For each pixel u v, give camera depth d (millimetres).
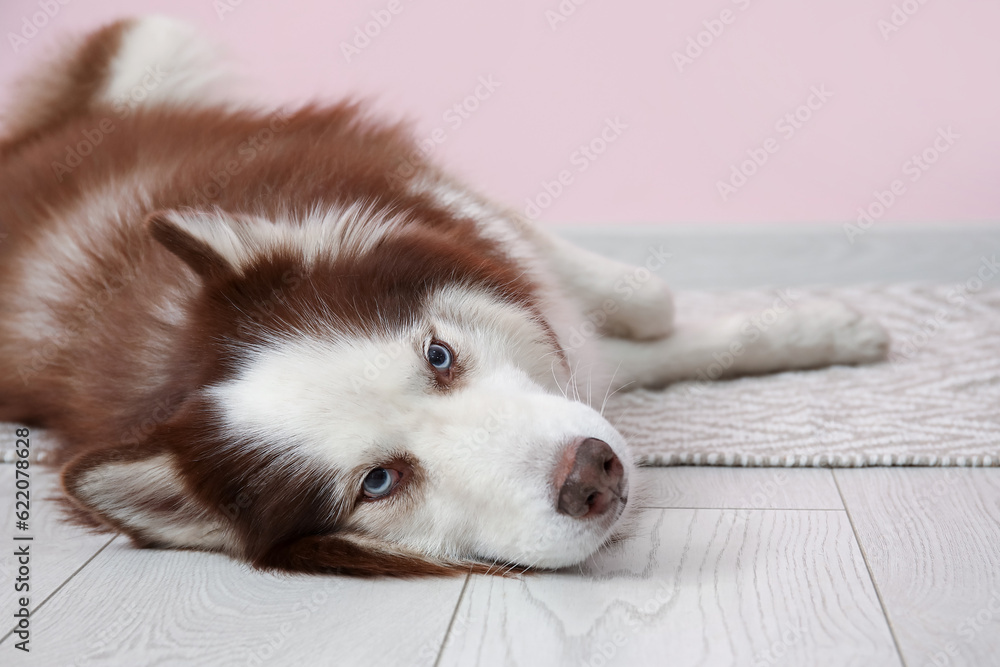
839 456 2039
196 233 1780
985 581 1480
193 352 1781
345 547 1759
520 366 1939
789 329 2646
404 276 1843
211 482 1736
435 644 1428
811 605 1439
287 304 1782
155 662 1435
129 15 3303
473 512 1689
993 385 2422
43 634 1542
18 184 2518
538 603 1550
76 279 2119
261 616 1571
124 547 1923
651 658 1329
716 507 1863
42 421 2287
